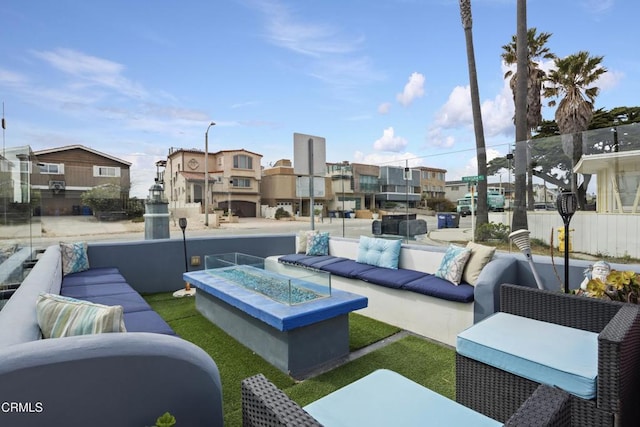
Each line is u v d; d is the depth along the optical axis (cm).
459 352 185
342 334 279
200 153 2422
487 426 114
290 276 301
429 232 841
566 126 1024
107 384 122
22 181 482
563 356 159
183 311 398
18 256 454
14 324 146
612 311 182
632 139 571
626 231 574
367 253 438
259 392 109
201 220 1925
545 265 295
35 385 112
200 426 141
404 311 343
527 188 677
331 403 128
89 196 1229
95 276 391
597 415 138
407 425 115
